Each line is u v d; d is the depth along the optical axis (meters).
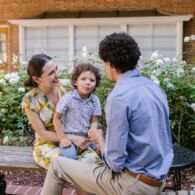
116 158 1.98
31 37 12.97
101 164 2.31
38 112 2.73
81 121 2.67
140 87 2.00
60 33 12.73
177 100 4.10
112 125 1.94
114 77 2.12
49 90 2.73
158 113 2.00
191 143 4.27
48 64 2.67
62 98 2.65
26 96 2.74
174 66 4.45
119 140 1.94
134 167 2.02
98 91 3.99
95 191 2.25
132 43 2.04
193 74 4.38
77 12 12.75
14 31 13.21
